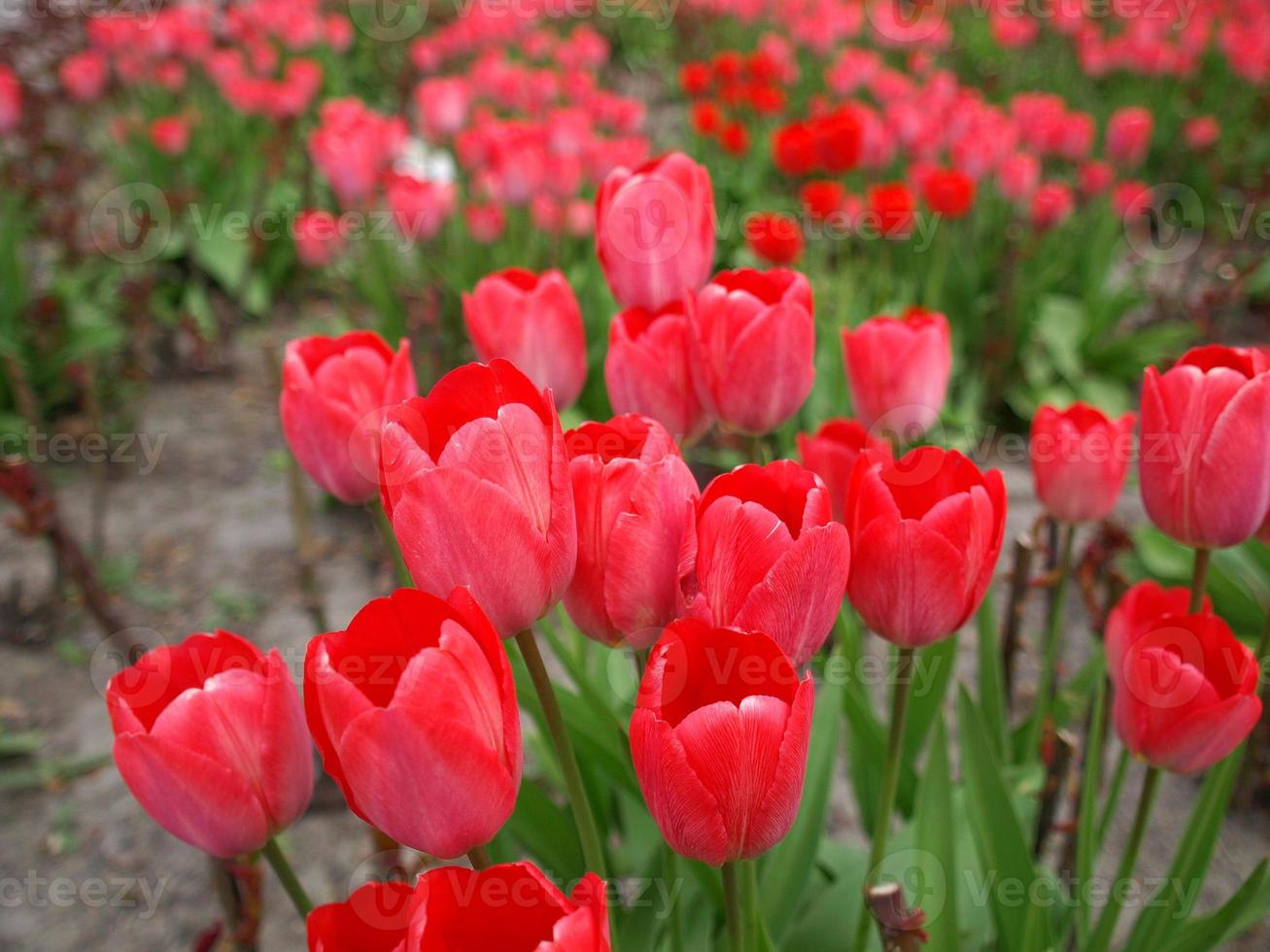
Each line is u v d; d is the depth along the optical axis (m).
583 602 0.54
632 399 0.65
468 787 0.48
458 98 2.04
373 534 1.61
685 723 0.49
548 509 0.51
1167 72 2.86
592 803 0.78
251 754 0.55
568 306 0.69
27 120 2.16
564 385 0.70
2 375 1.69
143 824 1.14
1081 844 0.72
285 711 0.55
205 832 0.55
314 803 1.13
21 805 1.17
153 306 2.00
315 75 2.18
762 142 2.40
